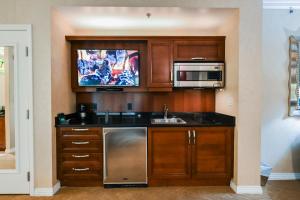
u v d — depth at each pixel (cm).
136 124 312
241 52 297
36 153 295
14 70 293
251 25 296
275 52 346
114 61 357
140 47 362
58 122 312
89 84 355
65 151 312
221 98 356
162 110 383
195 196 291
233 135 314
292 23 346
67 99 345
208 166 316
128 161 313
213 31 383
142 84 362
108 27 368
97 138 312
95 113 380
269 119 351
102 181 317
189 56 343
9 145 299
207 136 315
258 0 296
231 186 316
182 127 313
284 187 321
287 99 350
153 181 318
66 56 341
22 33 292
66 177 314
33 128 294
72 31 367
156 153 315
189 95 384
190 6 289
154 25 359
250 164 302
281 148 352
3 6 290
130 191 305
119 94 382
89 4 288
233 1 294
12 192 298
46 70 293
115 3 287
